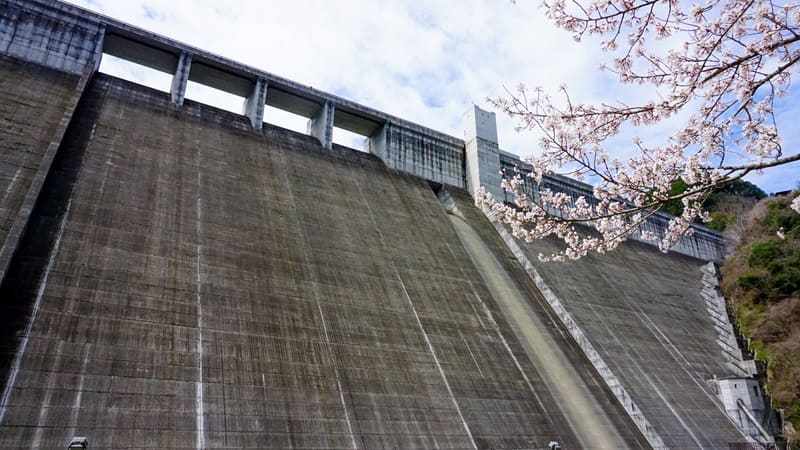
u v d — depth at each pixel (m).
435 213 35.88
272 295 21.84
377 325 23.33
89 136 24.95
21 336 15.69
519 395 23.73
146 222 21.97
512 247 37.56
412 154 40.47
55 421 14.18
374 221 31.02
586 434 23.56
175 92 31.28
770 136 11.62
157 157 26.06
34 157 21.69
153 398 15.95
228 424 16.31
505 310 30.09
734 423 30.23
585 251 16.19
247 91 36.75
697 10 11.26
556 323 31.47
